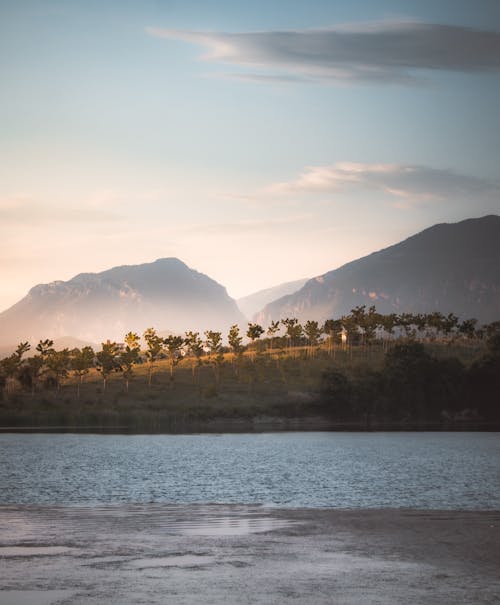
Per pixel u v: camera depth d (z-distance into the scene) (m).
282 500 64.06
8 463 111.31
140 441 176.00
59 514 42.78
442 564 28.62
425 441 178.12
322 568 27.81
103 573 26.72
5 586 24.75
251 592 24.20
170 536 34.75
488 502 62.00
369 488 74.19
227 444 166.00
